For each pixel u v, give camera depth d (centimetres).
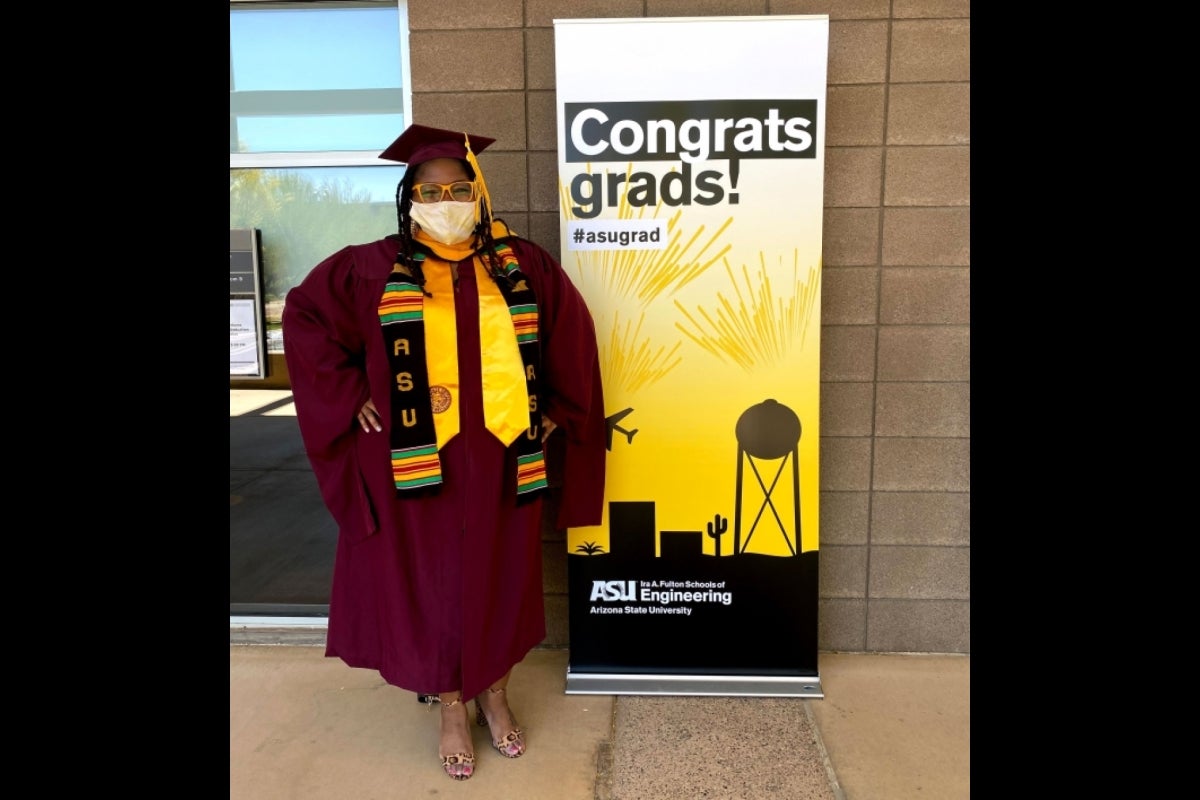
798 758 212
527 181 259
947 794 198
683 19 229
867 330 259
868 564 269
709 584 246
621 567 247
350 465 203
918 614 270
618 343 241
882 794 198
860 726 227
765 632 247
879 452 264
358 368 203
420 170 197
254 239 291
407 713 238
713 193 235
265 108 282
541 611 222
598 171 235
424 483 193
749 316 239
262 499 317
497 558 205
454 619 199
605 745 219
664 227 236
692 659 249
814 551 244
